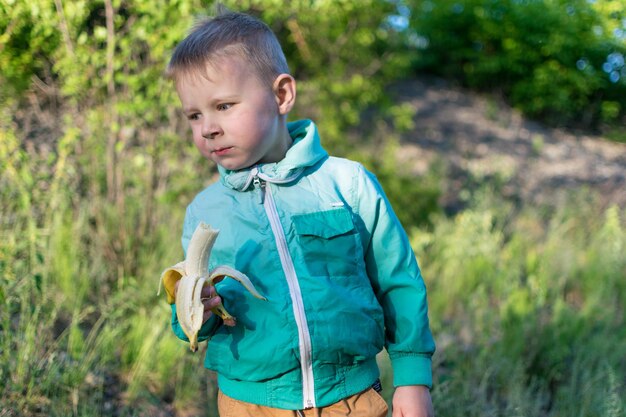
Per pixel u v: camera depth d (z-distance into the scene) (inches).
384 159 212.5
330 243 65.1
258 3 163.2
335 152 203.5
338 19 216.2
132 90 146.8
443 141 300.5
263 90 64.7
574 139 344.5
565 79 357.4
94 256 146.2
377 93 247.1
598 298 161.3
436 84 382.9
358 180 69.2
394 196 200.2
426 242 187.6
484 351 129.0
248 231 65.6
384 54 252.5
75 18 137.6
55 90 148.0
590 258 193.6
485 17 368.2
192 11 142.9
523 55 359.9
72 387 106.3
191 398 117.5
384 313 69.3
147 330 124.7
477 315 152.3
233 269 60.7
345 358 63.8
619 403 104.7
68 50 137.3
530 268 186.7
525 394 115.5
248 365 63.6
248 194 67.1
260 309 63.4
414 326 66.6
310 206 66.2
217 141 63.9
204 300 61.1
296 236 65.1
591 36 352.2
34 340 106.4
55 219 141.8
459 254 186.5
